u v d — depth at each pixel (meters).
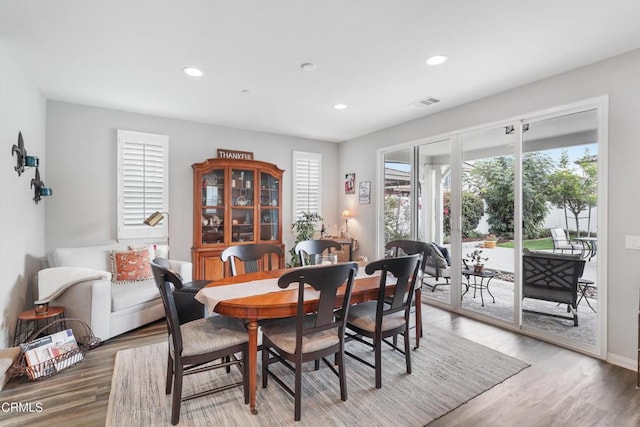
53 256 3.30
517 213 3.34
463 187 3.89
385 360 2.68
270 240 5.06
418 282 2.91
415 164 4.54
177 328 1.86
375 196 5.21
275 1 1.94
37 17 2.10
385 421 1.90
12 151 2.61
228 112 4.18
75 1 1.93
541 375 2.44
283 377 2.41
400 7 2.00
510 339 3.13
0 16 2.08
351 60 2.73
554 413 1.99
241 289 2.24
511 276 3.41
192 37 2.36
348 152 5.80
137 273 3.58
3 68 2.45
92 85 3.26
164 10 2.03
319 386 2.27
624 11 2.02
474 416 1.96
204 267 4.46
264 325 2.21
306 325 2.15
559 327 3.04
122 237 4.06
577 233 2.91
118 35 2.33
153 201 4.28
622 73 2.57
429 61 2.74
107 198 4.01
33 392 2.18
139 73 2.98
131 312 3.20
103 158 3.98
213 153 4.80
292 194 5.55
